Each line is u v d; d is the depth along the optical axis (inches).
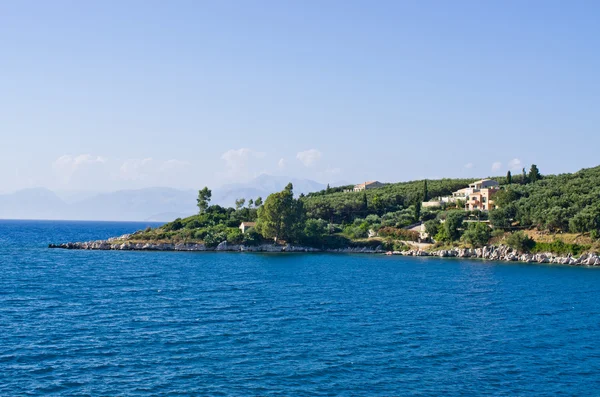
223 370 2047.2
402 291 4087.1
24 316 2886.3
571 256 6712.6
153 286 4158.5
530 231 7554.1
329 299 3629.4
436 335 2635.3
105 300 3457.2
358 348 2368.4
